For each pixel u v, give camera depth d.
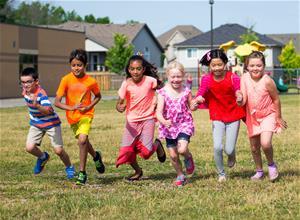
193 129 7.82
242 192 6.98
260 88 7.60
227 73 7.80
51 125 8.30
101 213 6.06
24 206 6.45
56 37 45.75
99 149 11.81
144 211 6.08
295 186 7.25
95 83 8.27
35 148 8.43
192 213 5.95
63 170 9.48
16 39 41.25
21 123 18.72
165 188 7.53
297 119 18.72
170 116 7.73
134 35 70.75
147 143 8.06
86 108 8.03
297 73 49.69
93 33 72.12
